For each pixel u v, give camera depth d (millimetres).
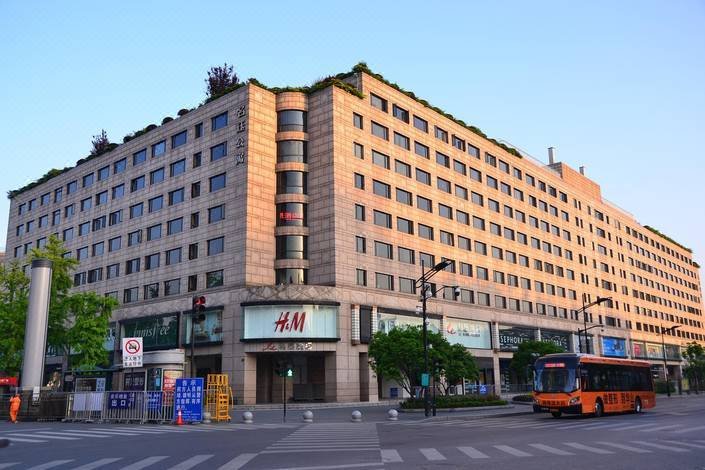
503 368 67188
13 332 43719
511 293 68812
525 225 74125
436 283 58312
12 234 78000
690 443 17062
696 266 134875
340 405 43688
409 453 15195
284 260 49375
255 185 49781
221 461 13820
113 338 58375
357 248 50656
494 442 17922
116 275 60906
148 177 59750
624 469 12109
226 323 47906
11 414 31406
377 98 56375
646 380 35844
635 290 101000
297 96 52531
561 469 12141
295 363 49281
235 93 52312
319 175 50750
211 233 51562
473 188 66188
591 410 29797
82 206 67750
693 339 123875
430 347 37156
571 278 81812
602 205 95125
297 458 14328
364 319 49406
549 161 89250
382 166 55062
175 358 36281
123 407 29375
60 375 60875
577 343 78875
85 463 13750
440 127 63312
